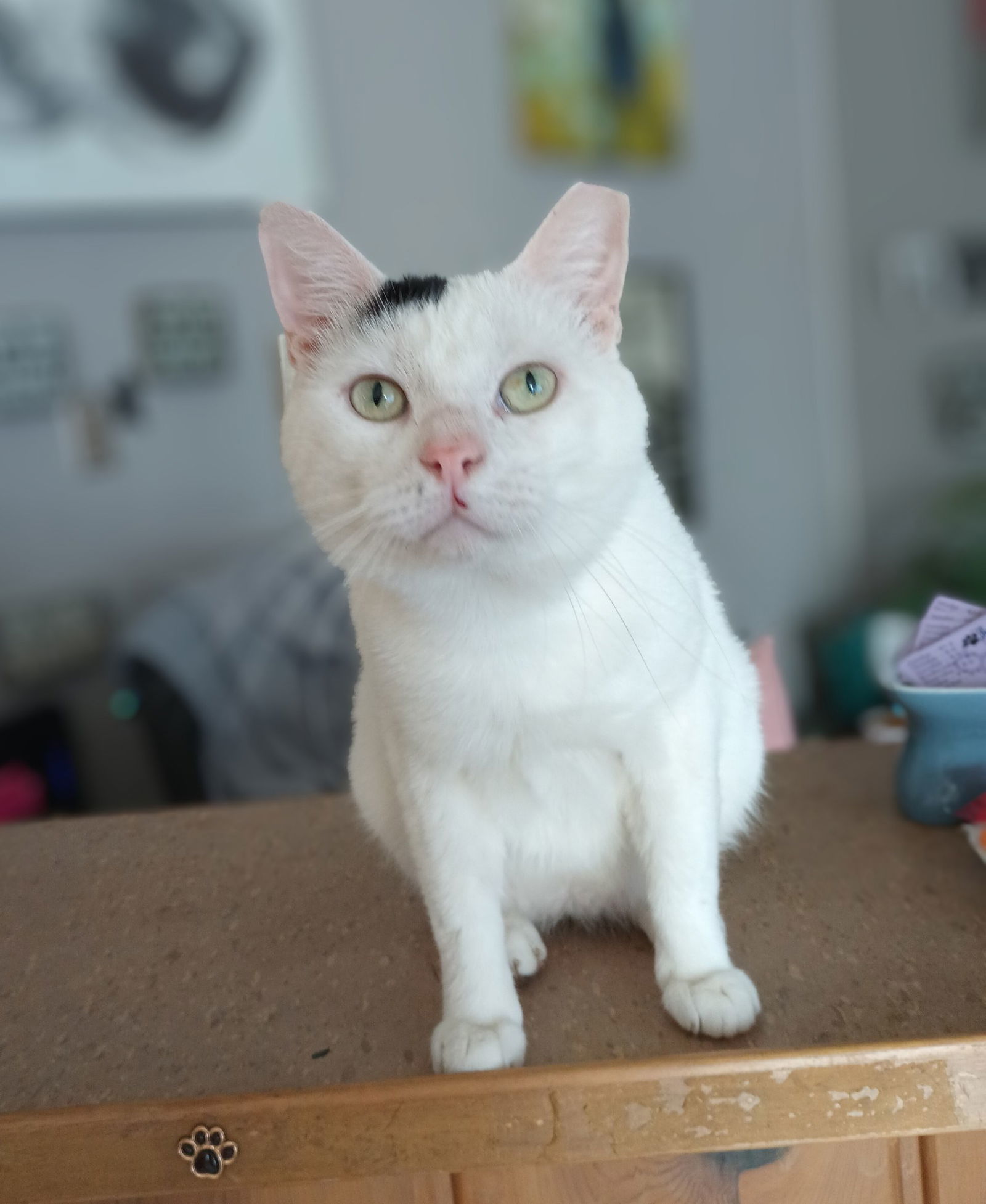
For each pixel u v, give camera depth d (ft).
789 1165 2.21
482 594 2.42
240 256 9.03
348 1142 2.05
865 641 10.34
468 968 2.43
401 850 2.94
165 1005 2.59
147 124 8.27
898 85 11.70
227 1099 2.07
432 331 2.48
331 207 9.20
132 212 8.38
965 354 11.75
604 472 2.46
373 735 2.92
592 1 10.33
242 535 9.21
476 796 2.65
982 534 10.78
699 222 11.35
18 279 8.03
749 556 12.09
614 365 2.60
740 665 3.10
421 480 2.32
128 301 8.51
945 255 11.65
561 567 2.40
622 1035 2.31
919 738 3.18
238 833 3.68
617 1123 2.03
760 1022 2.28
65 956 2.89
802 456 12.71
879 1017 2.25
